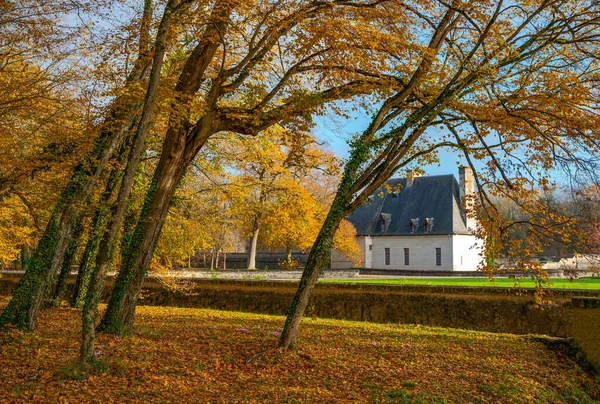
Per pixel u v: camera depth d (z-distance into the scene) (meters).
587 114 9.90
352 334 12.77
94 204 12.44
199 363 9.06
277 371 8.98
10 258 20.47
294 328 10.12
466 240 61.62
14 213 17.86
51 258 11.83
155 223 11.36
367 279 40.09
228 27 10.87
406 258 63.16
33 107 10.18
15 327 11.13
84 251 16.66
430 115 10.81
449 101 10.62
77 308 15.88
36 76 10.20
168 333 11.80
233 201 19.20
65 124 10.91
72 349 9.57
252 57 11.22
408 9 10.85
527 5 10.89
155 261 17.59
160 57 8.27
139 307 18.38
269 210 25.81
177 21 9.72
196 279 20.19
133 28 10.37
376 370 9.34
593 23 10.37
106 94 10.53
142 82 11.09
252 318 15.48
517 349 11.61
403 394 7.98
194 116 12.70
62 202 11.95
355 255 59.22
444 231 60.53
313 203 38.94
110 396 7.08
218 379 8.34
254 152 18.36
